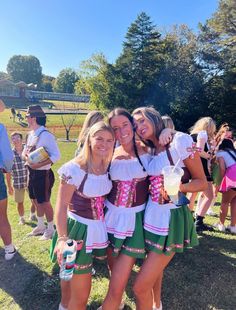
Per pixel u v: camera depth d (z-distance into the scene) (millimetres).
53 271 3768
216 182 5121
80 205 2533
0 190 3895
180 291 3402
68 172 2465
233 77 31328
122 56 37625
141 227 2561
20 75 113000
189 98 33906
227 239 4828
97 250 2570
